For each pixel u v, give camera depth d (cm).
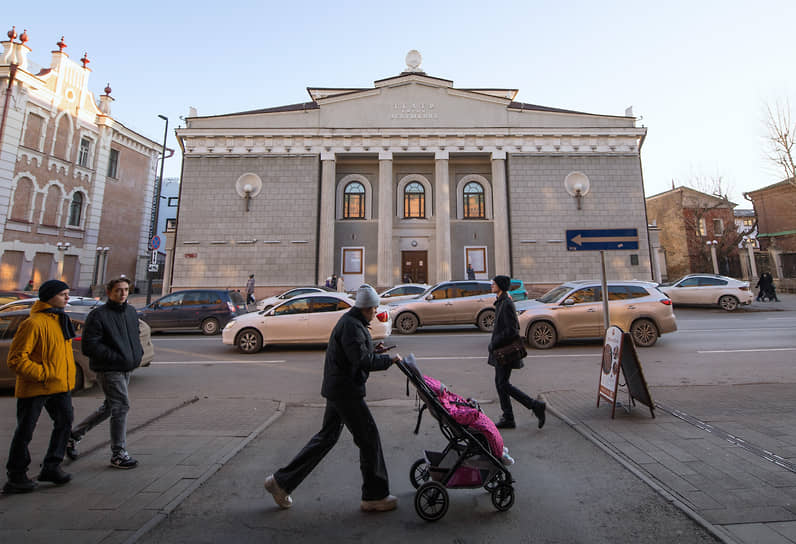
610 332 557
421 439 476
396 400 650
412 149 2542
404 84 2600
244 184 2481
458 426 325
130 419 543
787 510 297
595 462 397
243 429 505
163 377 820
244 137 2508
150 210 3634
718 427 469
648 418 510
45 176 2698
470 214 2688
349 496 342
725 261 3584
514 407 596
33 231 2619
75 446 415
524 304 1166
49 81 2734
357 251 2591
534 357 962
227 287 2395
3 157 2448
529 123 2572
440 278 2447
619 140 2536
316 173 2498
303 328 1095
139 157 3528
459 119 2573
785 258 3259
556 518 303
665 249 3794
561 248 2459
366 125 2566
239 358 1023
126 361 404
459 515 312
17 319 741
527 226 2478
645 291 1087
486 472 319
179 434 487
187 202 2455
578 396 626
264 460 418
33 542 268
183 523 299
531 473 379
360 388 321
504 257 2438
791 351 972
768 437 435
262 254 2427
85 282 2969
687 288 1997
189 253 2416
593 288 1091
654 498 326
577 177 2516
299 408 617
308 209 2467
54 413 370
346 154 2548
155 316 1452
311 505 328
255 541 276
